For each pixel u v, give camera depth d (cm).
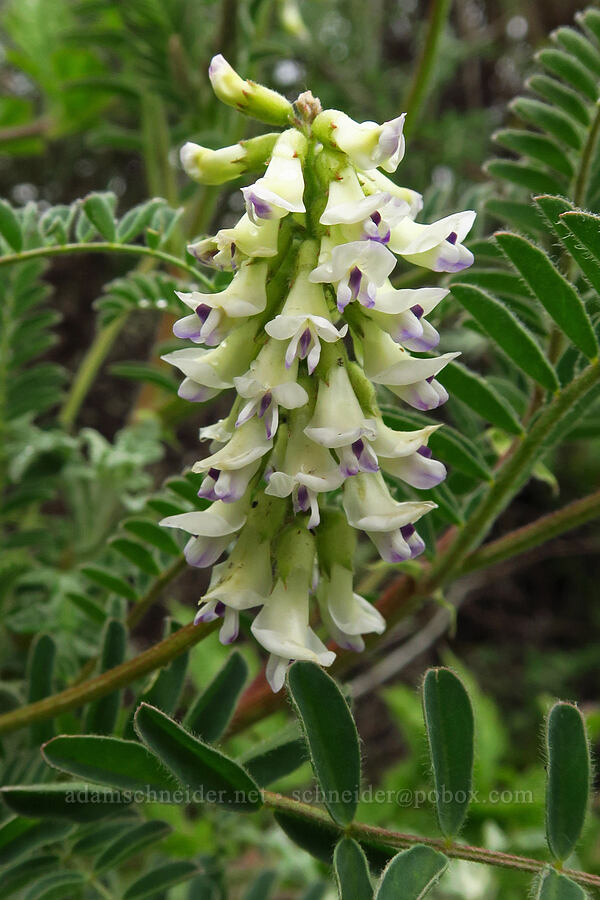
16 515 22
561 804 9
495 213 15
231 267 9
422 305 9
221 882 17
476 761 10
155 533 14
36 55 29
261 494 10
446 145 40
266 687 13
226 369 9
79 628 19
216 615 10
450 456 12
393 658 40
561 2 41
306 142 9
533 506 46
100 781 10
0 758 15
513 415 12
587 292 13
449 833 9
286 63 38
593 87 14
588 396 12
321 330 8
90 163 41
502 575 47
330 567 10
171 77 23
